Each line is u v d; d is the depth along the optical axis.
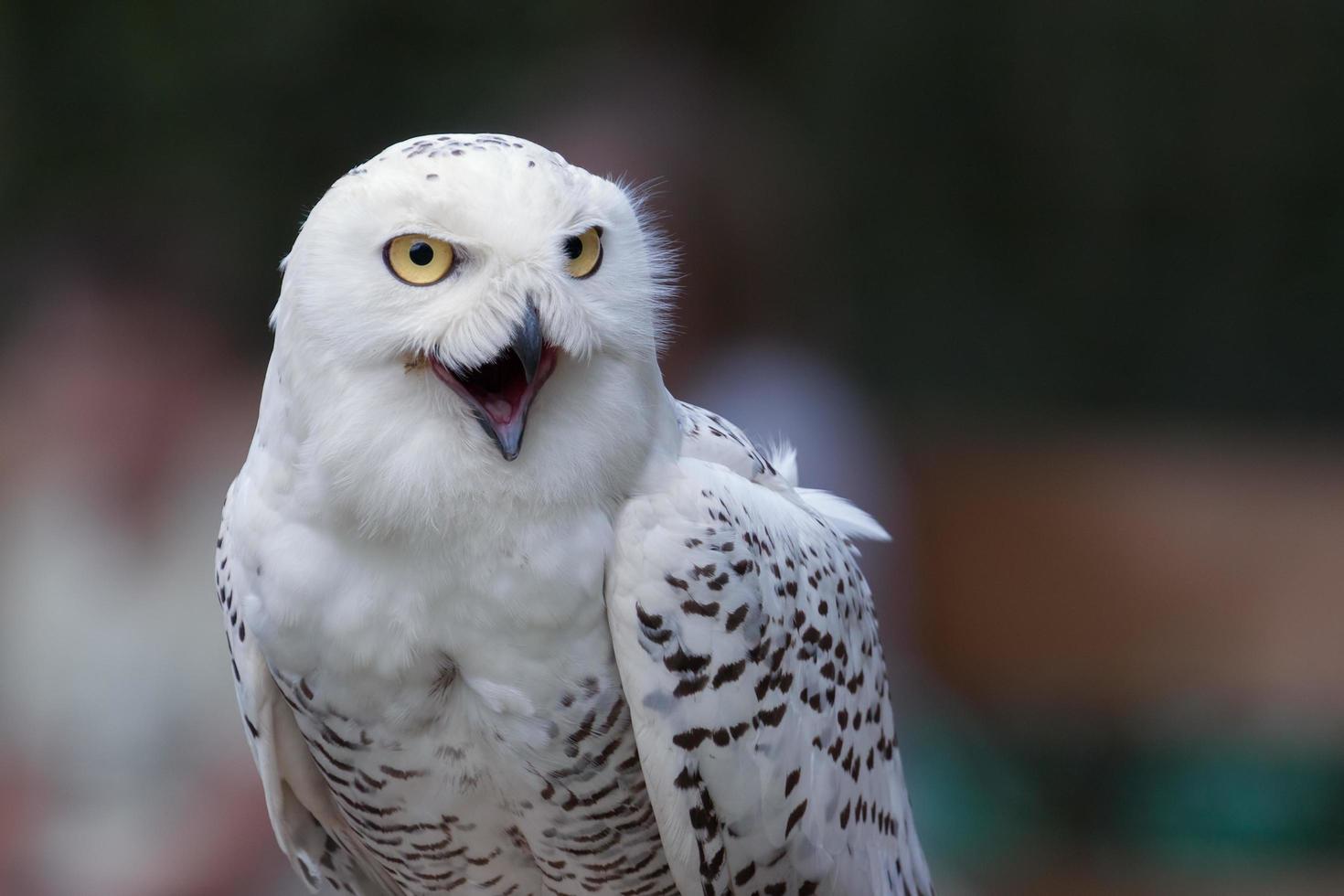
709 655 4.59
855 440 7.46
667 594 4.50
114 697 7.16
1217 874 12.53
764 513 4.94
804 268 7.87
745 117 7.59
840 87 14.95
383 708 4.51
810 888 5.14
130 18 14.21
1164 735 13.42
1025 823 12.16
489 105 13.62
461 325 4.03
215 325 7.68
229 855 7.10
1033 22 15.38
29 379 7.80
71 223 7.57
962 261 15.46
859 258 15.10
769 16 14.16
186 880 7.04
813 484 7.13
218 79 14.25
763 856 4.96
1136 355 16.12
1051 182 15.55
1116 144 15.55
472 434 4.18
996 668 13.79
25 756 7.13
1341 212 15.72
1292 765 13.10
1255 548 13.78
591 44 12.36
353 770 4.71
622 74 7.52
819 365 7.50
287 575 4.37
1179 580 13.81
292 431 4.30
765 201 7.33
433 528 4.23
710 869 4.84
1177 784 13.12
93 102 14.27
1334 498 13.92
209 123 14.23
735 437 5.26
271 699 4.72
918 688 9.77
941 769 10.23
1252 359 15.87
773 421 7.09
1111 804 13.16
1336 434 15.30
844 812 5.21
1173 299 16.02
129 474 7.27
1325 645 13.47
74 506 7.27
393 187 4.07
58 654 7.18
